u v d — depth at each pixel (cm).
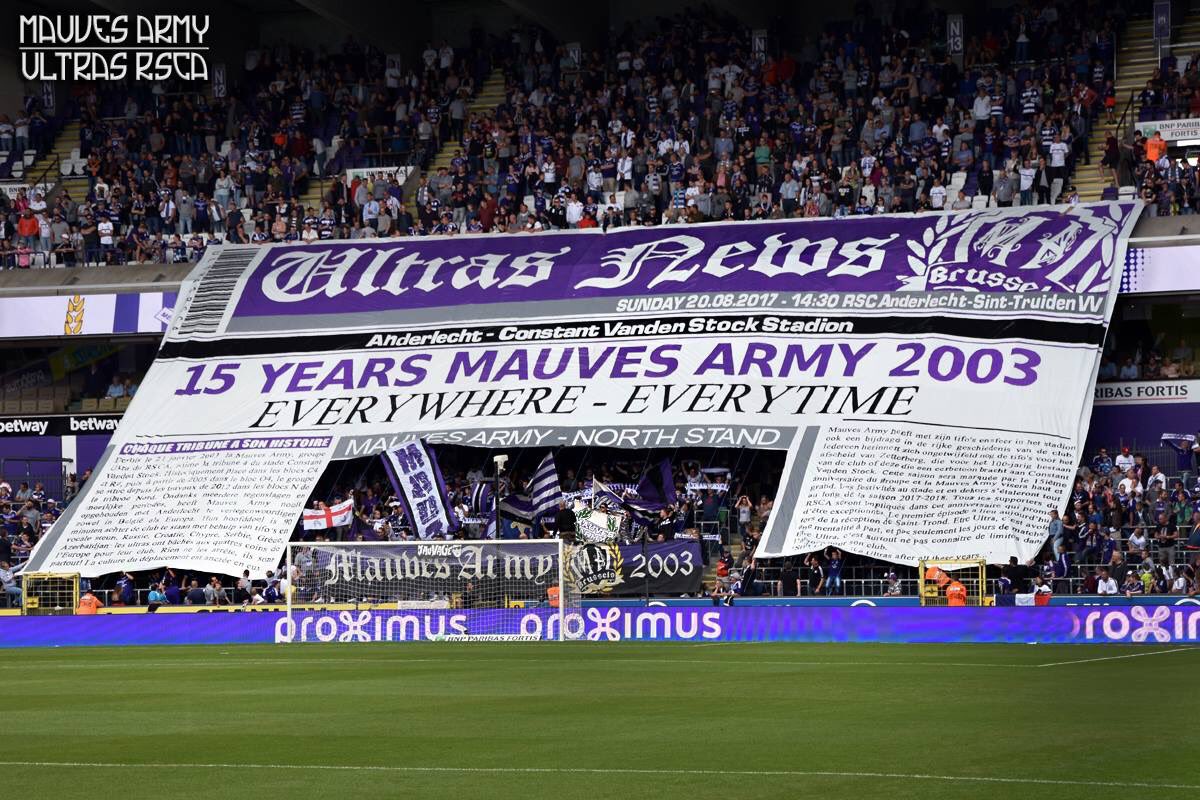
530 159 6531
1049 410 5031
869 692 2433
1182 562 4712
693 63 6869
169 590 5188
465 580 4475
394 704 2362
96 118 7444
